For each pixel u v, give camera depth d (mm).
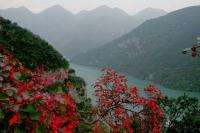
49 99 4434
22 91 4164
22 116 3771
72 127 4723
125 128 10062
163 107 18250
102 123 8367
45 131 4039
